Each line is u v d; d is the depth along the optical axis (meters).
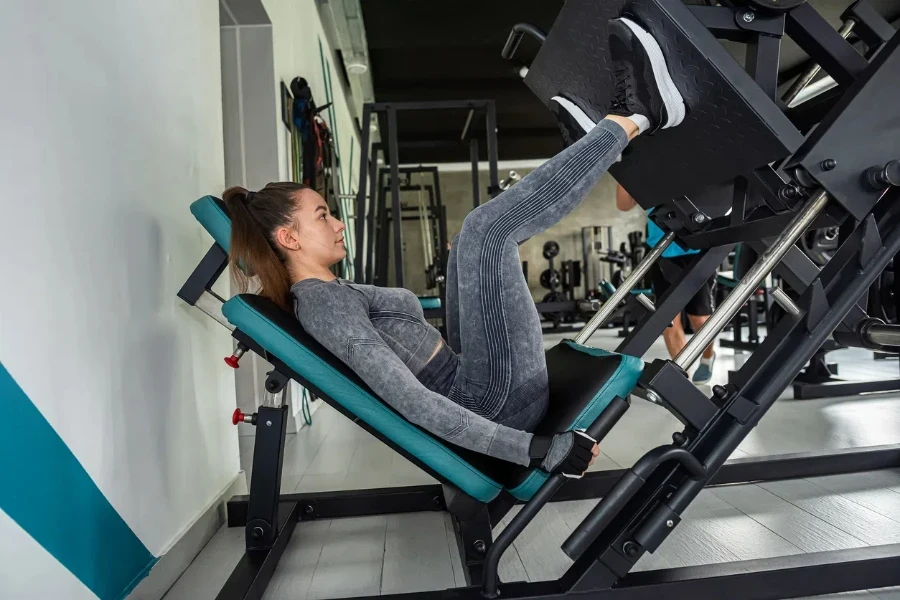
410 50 6.41
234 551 1.49
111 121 1.17
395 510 1.74
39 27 0.95
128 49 1.26
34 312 0.90
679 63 1.12
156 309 1.34
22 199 0.89
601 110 1.42
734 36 1.18
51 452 0.92
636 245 9.02
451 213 10.69
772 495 1.67
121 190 1.20
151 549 1.24
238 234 1.25
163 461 1.32
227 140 2.82
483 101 3.88
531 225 1.10
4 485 0.81
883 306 1.79
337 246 1.33
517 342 1.11
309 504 1.72
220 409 1.74
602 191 10.58
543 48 1.42
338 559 1.45
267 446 1.35
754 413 1.11
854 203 1.13
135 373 1.21
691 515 1.57
